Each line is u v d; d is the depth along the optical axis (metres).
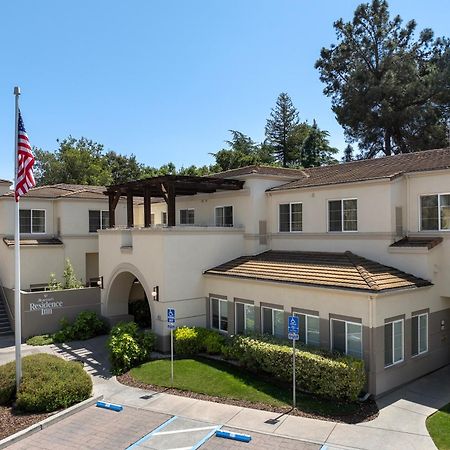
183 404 14.08
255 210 22.58
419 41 48.28
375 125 45.72
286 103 62.53
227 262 21.95
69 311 24.61
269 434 11.84
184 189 23.42
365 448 11.02
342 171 23.08
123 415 13.32
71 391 13.87
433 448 10.98
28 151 14.25
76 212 29.50
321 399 14.16
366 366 14.41
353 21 50.00
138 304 25.91
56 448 11.27
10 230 27.42
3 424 12.47
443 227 17.38
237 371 16.91
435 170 17.34
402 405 13.70
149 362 18.33
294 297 17.00
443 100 43.88
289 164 62.19
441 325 17.30
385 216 18.05
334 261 18.31
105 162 68.62
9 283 26.53
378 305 14.42
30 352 20.80
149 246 20.70
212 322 20.91
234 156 56.75
